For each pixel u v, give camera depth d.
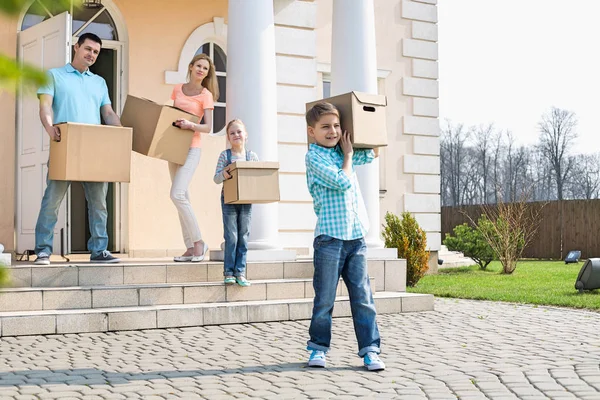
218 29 10.98
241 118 8.32
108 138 6.95
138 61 10.44
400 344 5.91
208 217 10.81
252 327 6.84
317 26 12.49
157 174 10.48
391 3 13.48
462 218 25.19
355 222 4.87
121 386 4.23
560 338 6.26
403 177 13.48
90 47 7.30
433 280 13.25
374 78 9.20
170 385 4.29
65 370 4.71
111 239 10.30
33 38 8.62
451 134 52.94
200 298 7.24
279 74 11.10
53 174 6.98
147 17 10.52
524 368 4.83
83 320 6.38
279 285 7.65
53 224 7.16
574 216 23.02
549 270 17.30
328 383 4.37
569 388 4.21
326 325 4.92
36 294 6.58
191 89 7.96
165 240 10.53
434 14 13.91
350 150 4.94
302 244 11.16
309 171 4.88
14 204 9.41
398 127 13.48
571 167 50.25
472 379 4.47
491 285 12.14
